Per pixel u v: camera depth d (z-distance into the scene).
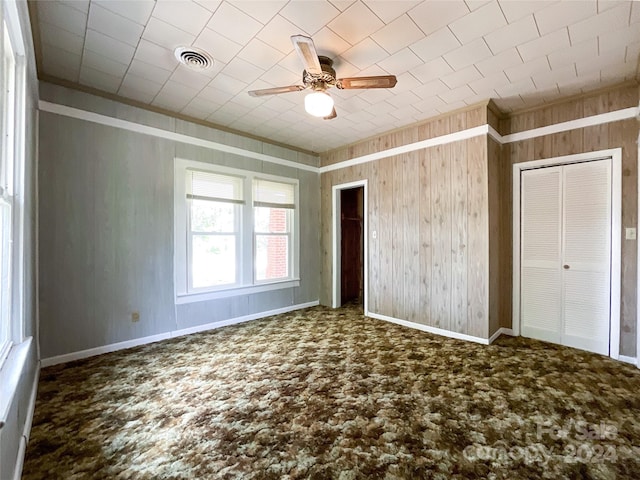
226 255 4.06
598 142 3.04
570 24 2.07
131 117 3.28
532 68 2.63
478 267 3.38
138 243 3.32
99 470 1.54
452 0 1.86
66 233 2.87
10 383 1.40
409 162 3.99
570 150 3.21
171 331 3.54
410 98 3.20
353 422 1.92
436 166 3.72
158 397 2.23
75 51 2.39
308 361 2.87
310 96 2.43
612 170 2.97
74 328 2.91
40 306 2.72
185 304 3.66
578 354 3.01
